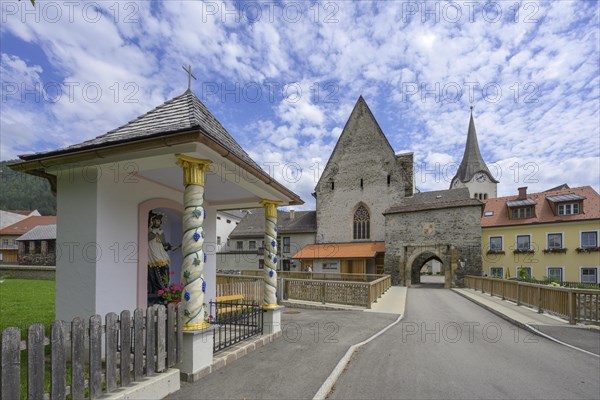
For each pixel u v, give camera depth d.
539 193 39.81
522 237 37.53
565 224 35.25
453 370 6.73
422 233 34.59
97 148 5.70
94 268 6.30
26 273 29.19
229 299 11.21
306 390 5.35
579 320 11.45
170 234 9.58
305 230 45.16
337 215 44.03
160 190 7.96
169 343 5.27
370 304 16.19
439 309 16.64
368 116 44.41
